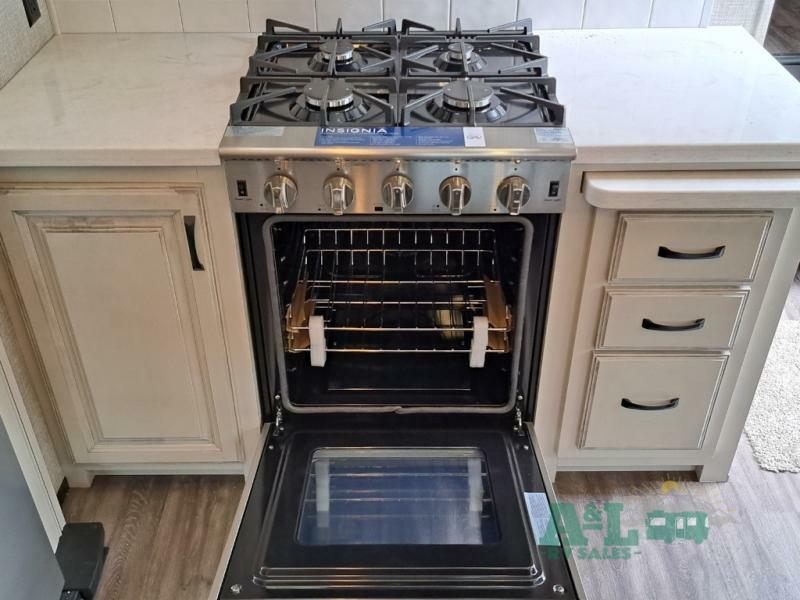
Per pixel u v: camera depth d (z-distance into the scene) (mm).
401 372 1932
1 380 1559
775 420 2225
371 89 1692
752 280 1648
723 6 2080
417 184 1493
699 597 1773
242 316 1703
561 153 1454
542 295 1712
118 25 2000
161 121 1566
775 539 1904
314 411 1838
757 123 1566
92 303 1685
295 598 1445
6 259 1622
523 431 1804
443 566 1489
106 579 1814
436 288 1954
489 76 1668
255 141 1471
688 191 1478
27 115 1592
